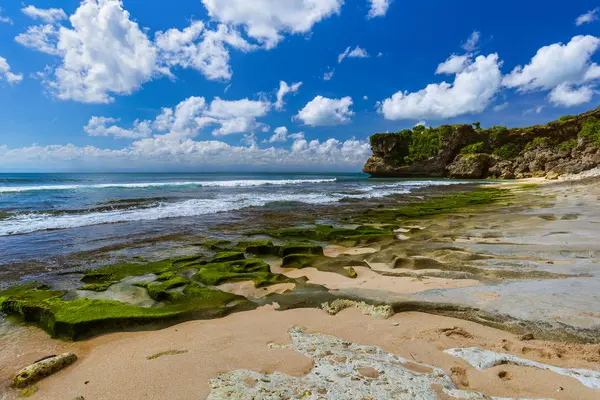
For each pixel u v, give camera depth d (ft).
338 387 9.71
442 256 25.89
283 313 16.62
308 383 10.00
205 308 16.84
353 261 25.63
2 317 16.93
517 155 259.60
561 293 16.81
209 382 10.38
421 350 12.20
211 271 23.47
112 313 15.55
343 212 58.23
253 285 21.11
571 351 11.66
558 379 10.02
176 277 22.30
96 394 10.12
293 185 140.67
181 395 9.77
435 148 279.28
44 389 10.57
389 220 49.55
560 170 205.16
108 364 12.02
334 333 13.98
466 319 14.99
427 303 16.53
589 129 219.41
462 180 225.56
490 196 88.99
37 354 13.23
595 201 60.03
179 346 13.25
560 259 23.65
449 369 10.85
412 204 72.18
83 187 100.32
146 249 31.94
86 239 35.55
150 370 11.36
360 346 12.59
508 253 25.86
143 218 48.70
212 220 48.26
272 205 67.05
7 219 46.06
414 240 34.19
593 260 22.79
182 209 58.29
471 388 9.81
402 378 10.16
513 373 10.48
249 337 13.82
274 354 12.10
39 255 29.43
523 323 13.98
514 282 19.22
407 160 290.97
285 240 36.32
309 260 26.48
